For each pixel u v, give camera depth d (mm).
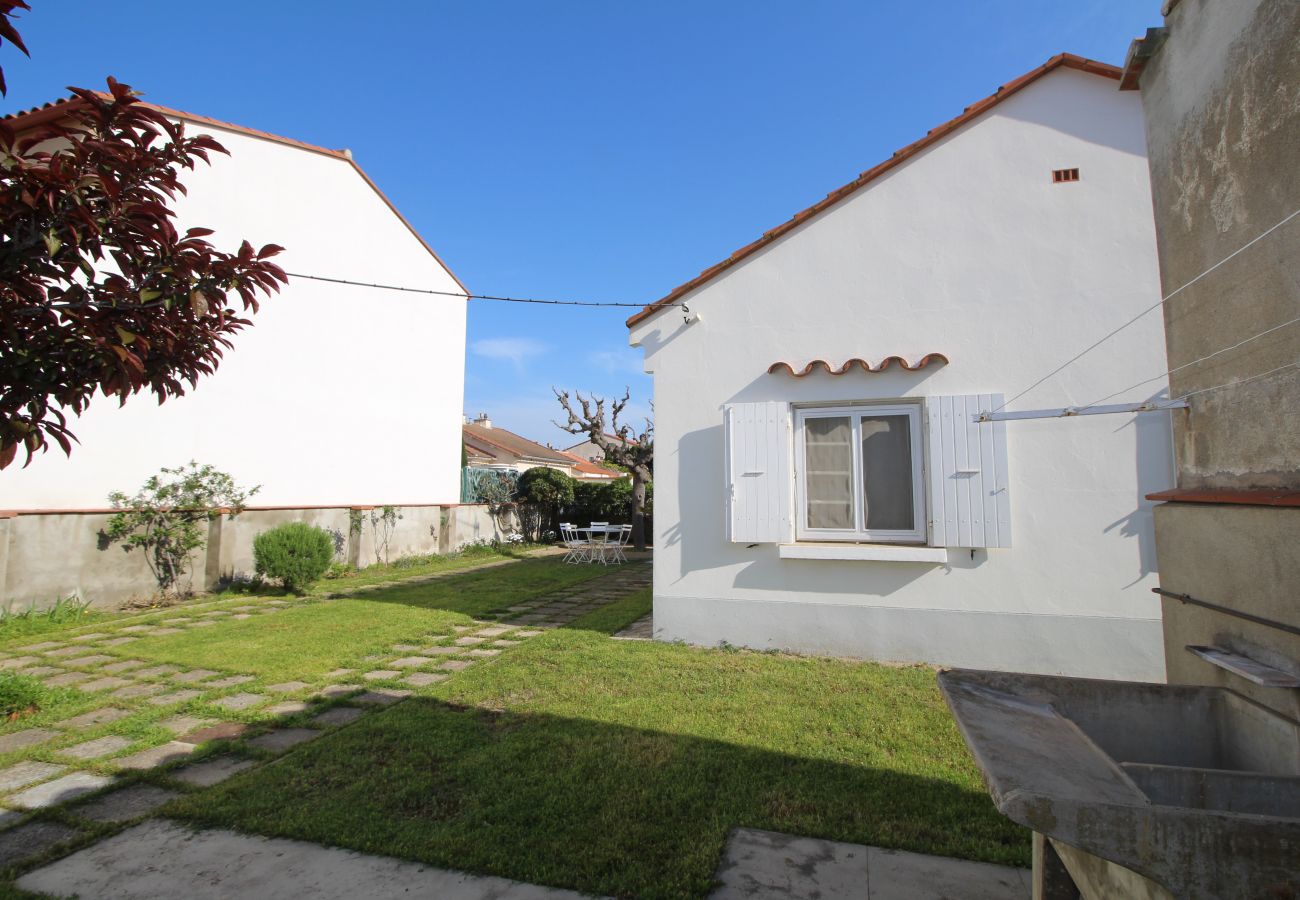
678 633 7258
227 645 7496
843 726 4812
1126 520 6008
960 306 6543
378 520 14969
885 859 3186
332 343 14391
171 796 3928
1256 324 2623
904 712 5074
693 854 3188
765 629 6938
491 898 2904
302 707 5461
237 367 12422
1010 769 1799
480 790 3863
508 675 6078
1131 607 5953
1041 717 2389
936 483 6320
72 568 9281
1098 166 6293
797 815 3574
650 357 7508
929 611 6438
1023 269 6398
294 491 13453
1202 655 2576
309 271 13867
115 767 4262
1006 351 6383
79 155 2471
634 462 19094
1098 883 1902
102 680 6270
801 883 2994
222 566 11305
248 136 12750
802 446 6992
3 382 2518
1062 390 6215
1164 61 3301
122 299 2730
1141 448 6016
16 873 3084
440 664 6777
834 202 6945
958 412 6309
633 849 3250
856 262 6887
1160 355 6008
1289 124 2404
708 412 7262
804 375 6871
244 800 3764
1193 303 3074
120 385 2723
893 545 6598
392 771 4113
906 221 6758
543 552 19172
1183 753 2561
